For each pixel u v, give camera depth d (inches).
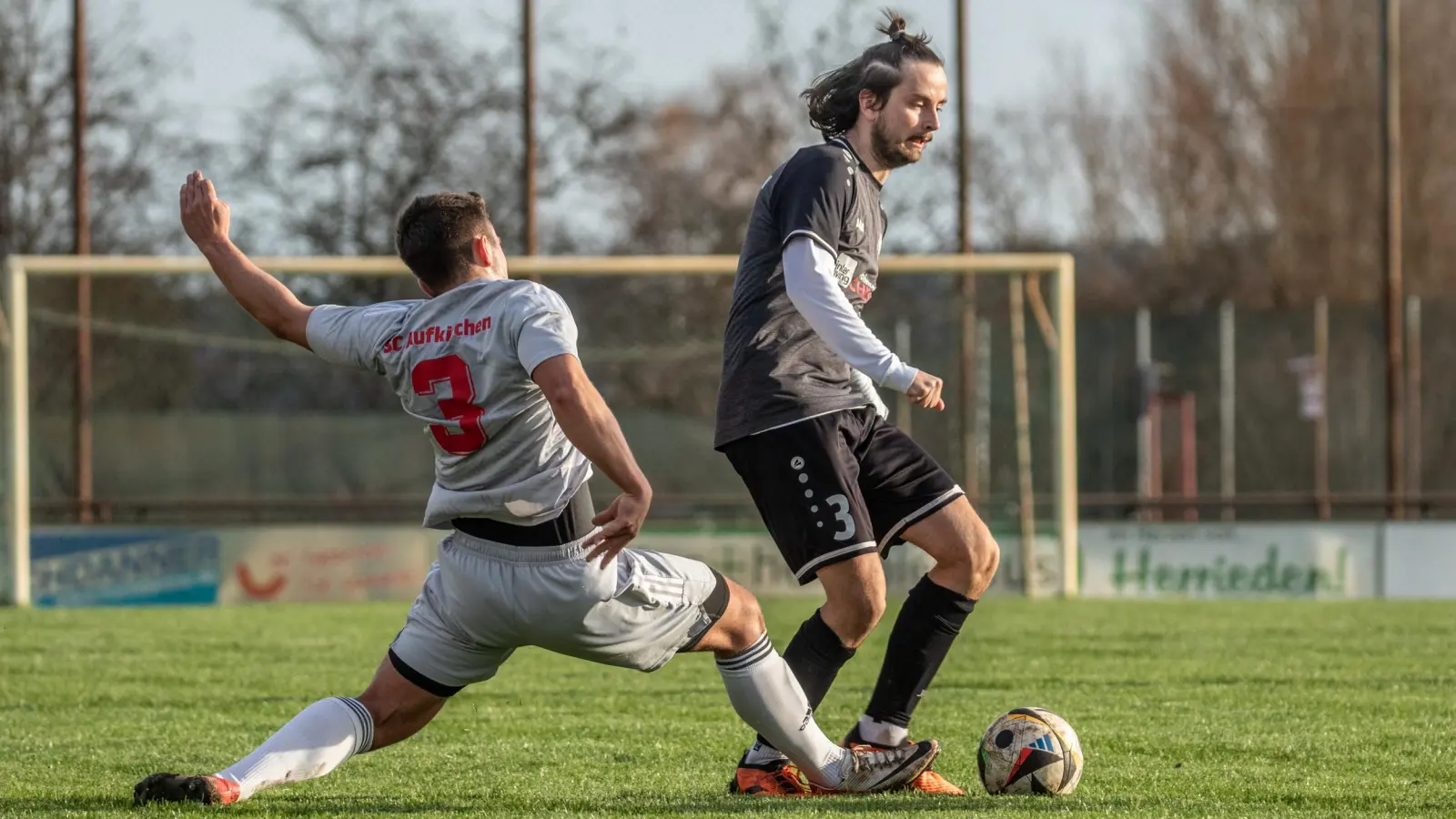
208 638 1342.3
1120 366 2655.0
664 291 2554.1
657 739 743.1
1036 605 1763.0
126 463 2391.7
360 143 3410.4
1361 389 2637.8
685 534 1926.7
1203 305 4522.6
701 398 2591.0
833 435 563.8
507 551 481.1
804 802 532.1
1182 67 4692.4
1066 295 1940.2
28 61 3169.3
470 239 493.7
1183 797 563.5
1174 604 1774.1
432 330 482.6
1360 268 4448.8
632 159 3521.2
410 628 512.1
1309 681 997.2
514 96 3462.1
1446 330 2674.7
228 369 2588.6
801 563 565.3
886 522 586.9
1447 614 1599.4
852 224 568.4
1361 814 520.4
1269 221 4571.9
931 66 585.9
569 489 482.3
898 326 2458.2
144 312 2625.5
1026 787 555.2
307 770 508.4
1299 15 4650.6
